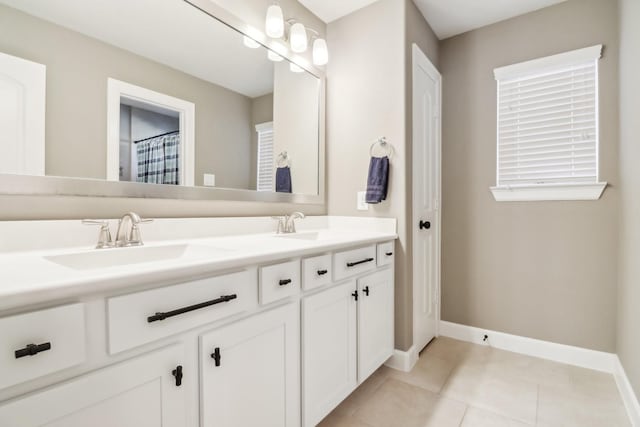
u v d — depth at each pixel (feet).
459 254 7.80
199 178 4.68
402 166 6.12
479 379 5.82
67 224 3.39
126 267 2.41
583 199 6.33
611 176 6.05
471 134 7.63
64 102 3.36
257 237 5.00
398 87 6.15
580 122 6.40
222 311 2.91
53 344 1.86
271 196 5.84
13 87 3.04
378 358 5.51
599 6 6.19
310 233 5.92
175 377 2.52
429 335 7.45
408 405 5.03
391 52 6.25
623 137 5.51
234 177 5.19
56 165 3.31
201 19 4.70
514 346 7.06
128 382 2.23
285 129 6.10
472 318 7.63
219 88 4.95
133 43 3.94
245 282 3.15
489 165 7.39
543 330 6.77
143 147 4.03
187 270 2.52
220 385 2.86
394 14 6.22
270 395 3.40
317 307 4.08
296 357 3.77
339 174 7.02
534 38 6.84
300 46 5.68
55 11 3.31
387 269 5.86
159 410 2.42
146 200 4.12
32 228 3.16
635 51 4.83
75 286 1.91
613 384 5.62
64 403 1.92
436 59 7.80
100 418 2.08
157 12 4.19
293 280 3.74
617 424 4.57
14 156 3.04
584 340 6.35
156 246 3.77
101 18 3.67
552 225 6.68
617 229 6.02
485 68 7.45
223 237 4.86
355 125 6.75
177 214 4.46
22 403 1.76
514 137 7.10
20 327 1.75
